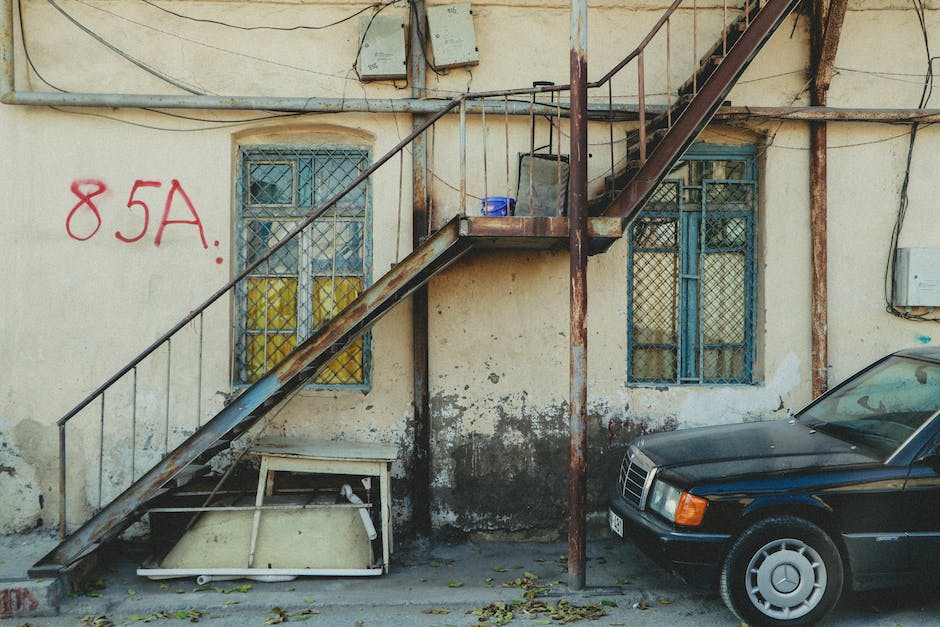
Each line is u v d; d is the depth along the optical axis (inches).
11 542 215.3
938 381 174.4
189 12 225.9
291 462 196.5
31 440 223.3
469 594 183.3
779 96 234.1
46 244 224.1
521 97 230.2
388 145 228.7
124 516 183.9
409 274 186.4
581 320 180.4
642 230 242.7
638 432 231.8
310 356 185.5
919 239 236.5
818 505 158.4
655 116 229.3
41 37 223.9
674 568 160.2
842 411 191.3
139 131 225.5
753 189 242.1
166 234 226.2
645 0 230.8
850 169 235.3
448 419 227.5
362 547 196.5
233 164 231.6
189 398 225.9
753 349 241.8
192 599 179.5
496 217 187.2
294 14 227.6
